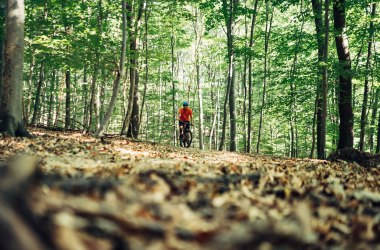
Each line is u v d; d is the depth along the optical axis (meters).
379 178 6.47
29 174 1.72
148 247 1.70
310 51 19.75
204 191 3.40
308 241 2.12
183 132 16.55
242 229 2.00
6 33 10.12
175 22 22.44
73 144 9.15
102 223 1.76
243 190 3.61
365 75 17.14
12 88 10.02
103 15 16.52
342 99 16.89
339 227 2.60
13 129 9.91
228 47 19.33
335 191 4.03
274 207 3.05
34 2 15.58
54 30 14.65
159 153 10.11
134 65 16.31
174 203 2.72
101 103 28.12
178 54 40.19
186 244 1.85
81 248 1.43
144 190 2.93
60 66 16.48
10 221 1.29
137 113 19.05
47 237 1.39
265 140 38.00
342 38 16.33
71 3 14.70
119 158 7.36
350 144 16.81
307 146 35.94
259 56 19.28
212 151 15.34
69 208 1.78
